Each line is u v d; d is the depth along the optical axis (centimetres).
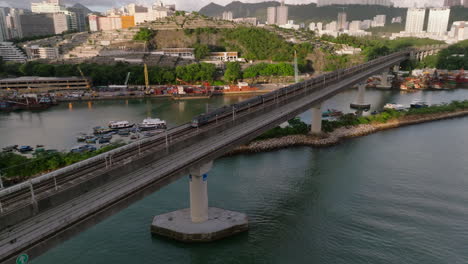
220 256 6172
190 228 6506
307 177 9325
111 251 6228
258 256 6172
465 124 14688
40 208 4003
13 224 3753
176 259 6059
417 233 6744
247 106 8912
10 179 9088
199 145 6294
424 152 11206
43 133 14075
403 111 15725
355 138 12838
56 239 3781
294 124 13588
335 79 14188
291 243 6519
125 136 13675
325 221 7200
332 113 16125
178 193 8312
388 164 10200
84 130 14488
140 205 7750
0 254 3319
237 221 6806
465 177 9225
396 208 7656
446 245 6391
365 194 8325
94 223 4169
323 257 6134
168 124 15362
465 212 7456
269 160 10619
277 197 8206
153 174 5038
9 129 14725
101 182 4666
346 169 9862
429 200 7994
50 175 4366
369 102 19488
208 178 9250
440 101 19262
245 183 8944
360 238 6638
